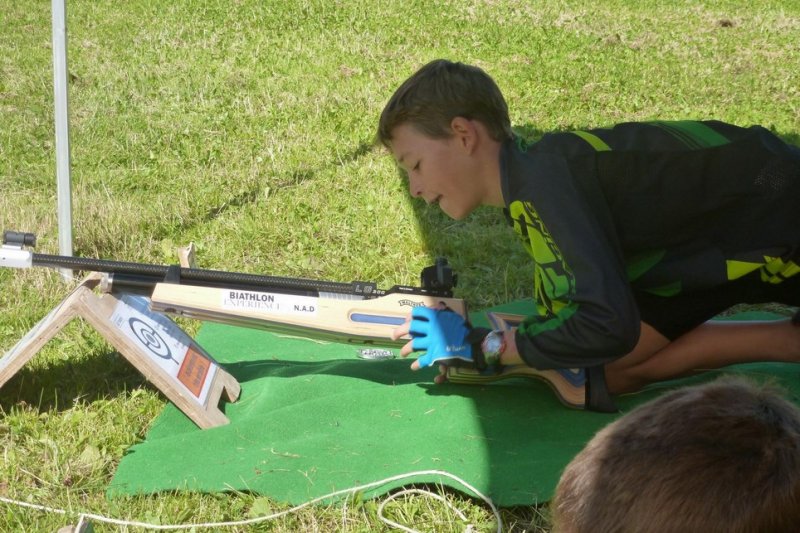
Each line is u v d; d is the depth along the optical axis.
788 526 0.94
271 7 11.37
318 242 5.19
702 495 0.95
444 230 5.32
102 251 5.00
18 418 3.25
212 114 7.44
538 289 3.07
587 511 1.02
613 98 8.14
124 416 3.31
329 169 6.21
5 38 10.09
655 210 2.90
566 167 2.84
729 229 2.98
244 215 5.48
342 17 10.96
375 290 3.32
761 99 8.29
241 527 2.69
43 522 2.72
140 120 7.26
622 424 1.06
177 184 6.00
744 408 1.00
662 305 3.16
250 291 3.26
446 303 3.29
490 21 10.98
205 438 3.12
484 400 3.30
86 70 8.74
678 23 11.40
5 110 7.49
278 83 8.34
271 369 3.76
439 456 2.92
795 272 2.98
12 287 4.42
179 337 3.43
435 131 2.89
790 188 2.91
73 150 6.61
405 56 9.49
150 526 2.68
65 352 3.77
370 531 2.67
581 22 11.13
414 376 3.62
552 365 2.96
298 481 2.84
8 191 5.83
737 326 3.30
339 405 3.29
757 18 11.77
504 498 2.72
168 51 9.55
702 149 2.88
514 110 7.76
